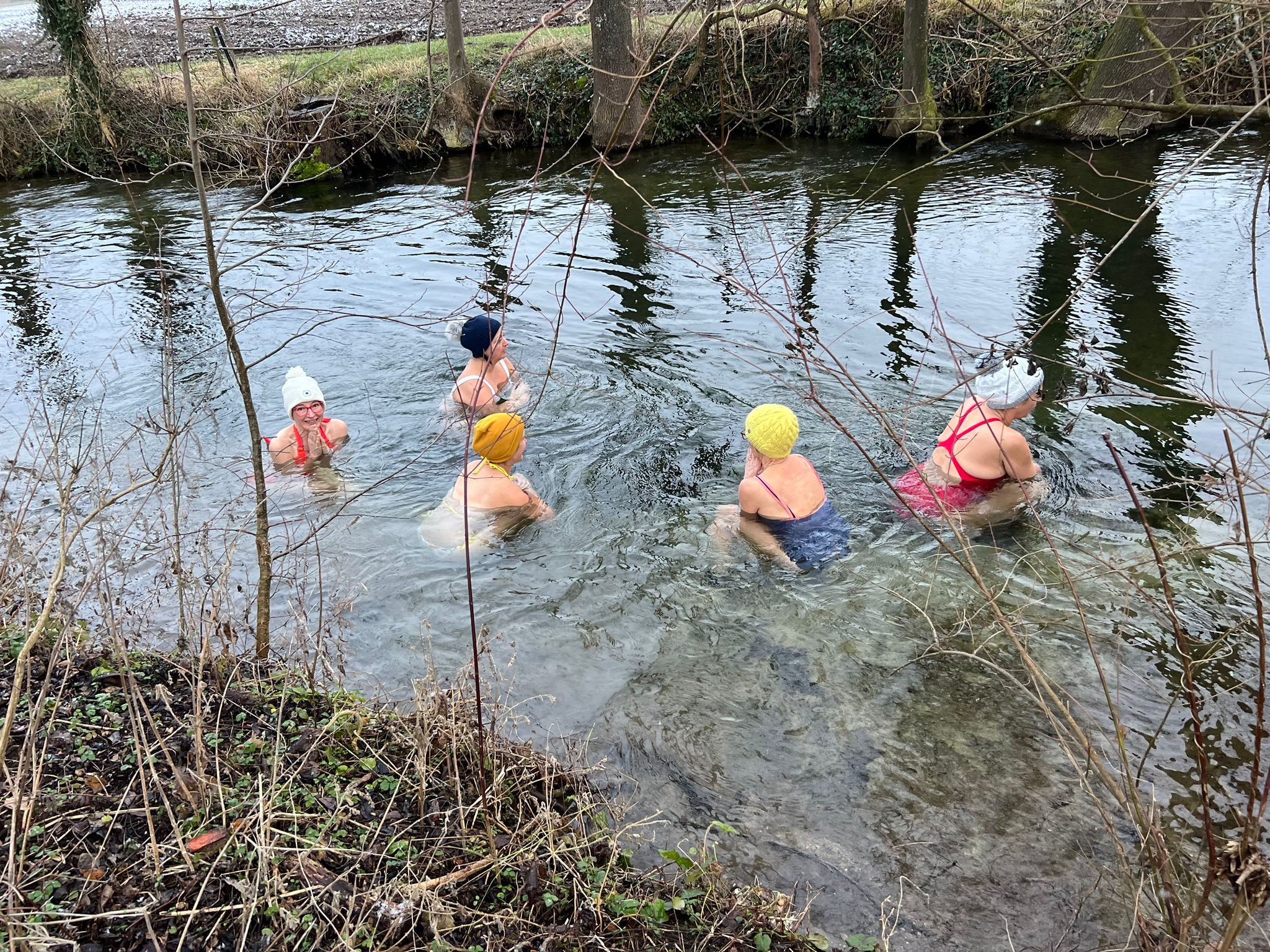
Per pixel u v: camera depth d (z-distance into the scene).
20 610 4.45
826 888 3.27
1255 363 7.15
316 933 2.79
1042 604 4.75
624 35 14.98
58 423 7.10
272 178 14.07
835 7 15.48
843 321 8.59
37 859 2.95
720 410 7.10
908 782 3.74
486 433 5.62
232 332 3.72
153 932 2.62
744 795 3.71
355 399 7.57
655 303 9.34
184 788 3.12
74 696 3.81
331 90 14.79
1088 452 6.14
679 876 3.25
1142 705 4.03
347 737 3.74
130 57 15.70
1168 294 8.55
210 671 4.12
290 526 5.75
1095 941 3.01
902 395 7.14
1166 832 3.40
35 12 18.88
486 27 19.58
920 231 10.95
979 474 5.61
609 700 4.27
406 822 3.31
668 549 5.45
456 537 5.60
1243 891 2.52
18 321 9.43
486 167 15.60
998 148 14.59
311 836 3.15
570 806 3.59
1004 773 3.75
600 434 6.82
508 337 8.62
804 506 5.56
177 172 15.41
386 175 15.47
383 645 4.69
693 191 13.49
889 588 4.99
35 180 15.75
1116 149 13.72
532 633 4.76
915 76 14.60
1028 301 8.70
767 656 4.54
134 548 4.92
